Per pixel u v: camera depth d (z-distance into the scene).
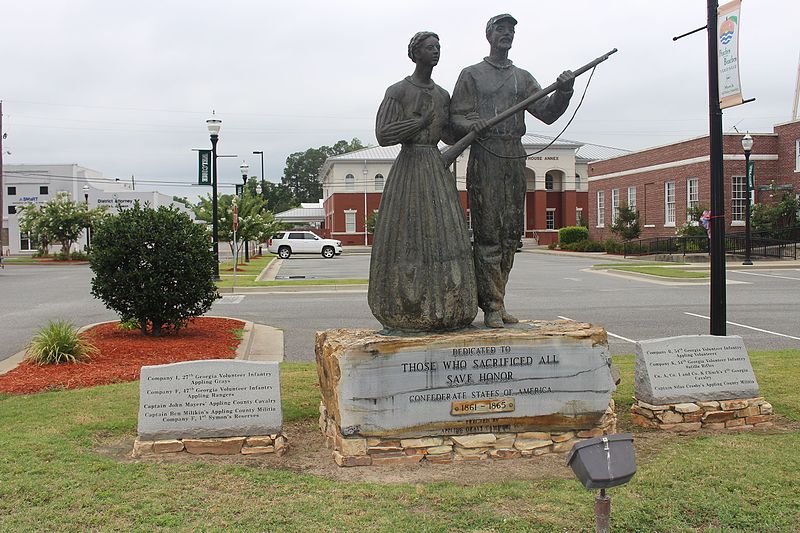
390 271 5.96
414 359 5.85
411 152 6.00
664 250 39.09
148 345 11.24
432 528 4.43
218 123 24.41
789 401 7.68
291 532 4.40
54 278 29.89
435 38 5.89
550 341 6.11
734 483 5.21
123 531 4.41
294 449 6.27
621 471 3.27
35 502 4.86
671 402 6.83
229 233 39.22
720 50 8.10
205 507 4.79
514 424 6.08
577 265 35.47
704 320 14.96
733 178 37.75
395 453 5.83
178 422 6.01
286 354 11.45
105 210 46.91
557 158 62.19
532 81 6.41
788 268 29.16
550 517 4.60
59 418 7.09
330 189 69.12
